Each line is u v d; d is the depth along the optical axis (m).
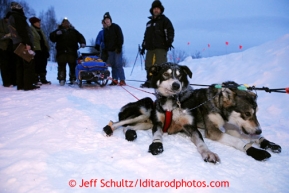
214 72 7.01
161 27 6.50
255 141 2.88
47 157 2.29
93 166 2.16
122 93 6.20
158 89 3.18
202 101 3.20
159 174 2.06
